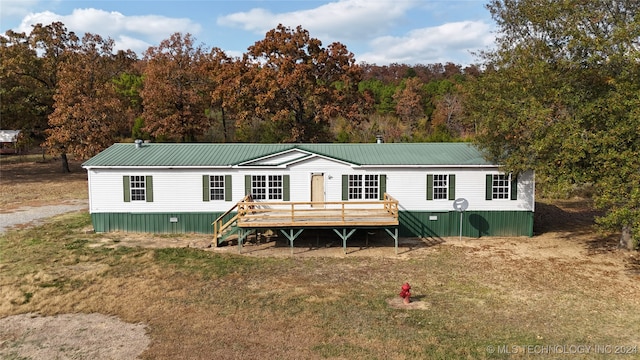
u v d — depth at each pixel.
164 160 23.47
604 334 11.98
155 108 43.41
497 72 20.31
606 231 16.52
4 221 25.52
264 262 18.50
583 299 14.48
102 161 23.34
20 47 45.75
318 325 12.38
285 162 22.92
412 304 14.00
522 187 22.81
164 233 23.16
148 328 12.23
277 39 40.44
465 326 12.41
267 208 23.09
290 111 41.44
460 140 41.03
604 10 18.16
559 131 16.67
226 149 25.55
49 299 14.15
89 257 18.70
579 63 17.72
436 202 22.97
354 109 40.72
